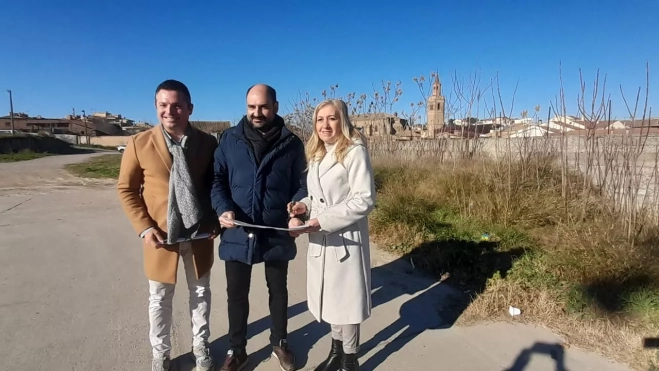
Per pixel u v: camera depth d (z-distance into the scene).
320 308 2.56
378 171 7.59
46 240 5.61
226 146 2.63
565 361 2.72
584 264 3.64
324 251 2.52
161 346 2.61
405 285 3.98
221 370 2.62
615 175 4.64
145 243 2.56
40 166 19.33
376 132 10.01
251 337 3.10
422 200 5.93
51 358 2.75
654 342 2.81
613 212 4.43
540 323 3.19
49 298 3.70
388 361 2.80
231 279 2.65
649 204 4.29
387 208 5.65
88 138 70.38
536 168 5.71
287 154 2.67
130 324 3.23
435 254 4.45
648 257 3.56
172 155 2.47
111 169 16.84
